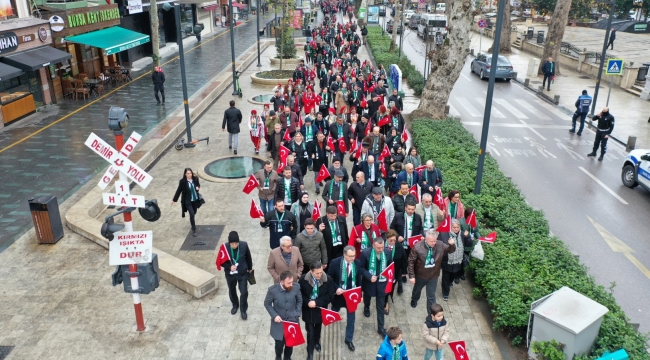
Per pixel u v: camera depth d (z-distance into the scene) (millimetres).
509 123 23719
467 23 21109
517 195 13789
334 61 32312
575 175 17469
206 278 10094
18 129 20344
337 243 9688
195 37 49500
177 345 8625
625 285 11086
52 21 23047
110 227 7879
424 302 10031
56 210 11883
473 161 15992
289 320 7715
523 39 48188
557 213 14531
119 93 26922
